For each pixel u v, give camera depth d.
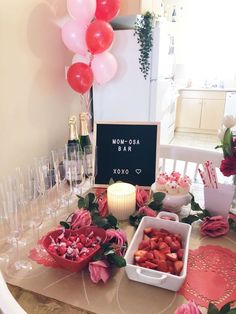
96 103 2.68
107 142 1.11
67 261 0.60
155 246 0.66
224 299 0.56
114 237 0.67
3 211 0.77
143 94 2.56
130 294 0.58
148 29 2.29
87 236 0.69
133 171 1.11
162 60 2.62
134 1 2.08
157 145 1.09
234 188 0.80
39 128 1.38
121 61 2.49
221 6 4.66
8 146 1.19
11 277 0.63
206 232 0.78
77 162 1.09
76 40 1.47
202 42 4.95
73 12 1.41
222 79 5.09
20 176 0.89
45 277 0.63
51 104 1.47
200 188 1.07
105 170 1.12
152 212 0.83
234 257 0.69
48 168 0.98
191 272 0.64
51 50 1.41
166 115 3.45
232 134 0.82
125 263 0.59
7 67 1.13
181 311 0.47
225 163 0.82
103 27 1.48
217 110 4.82
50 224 0.85
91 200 0.87
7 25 1.10
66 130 1.63
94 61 1.68
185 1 4.75
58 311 0.55
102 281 0.61
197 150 1.28
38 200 0.89
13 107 1.19
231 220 0.81
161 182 0.90
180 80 5.22
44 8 1.31
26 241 0.76
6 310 0.44
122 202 0.85
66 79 1.54
